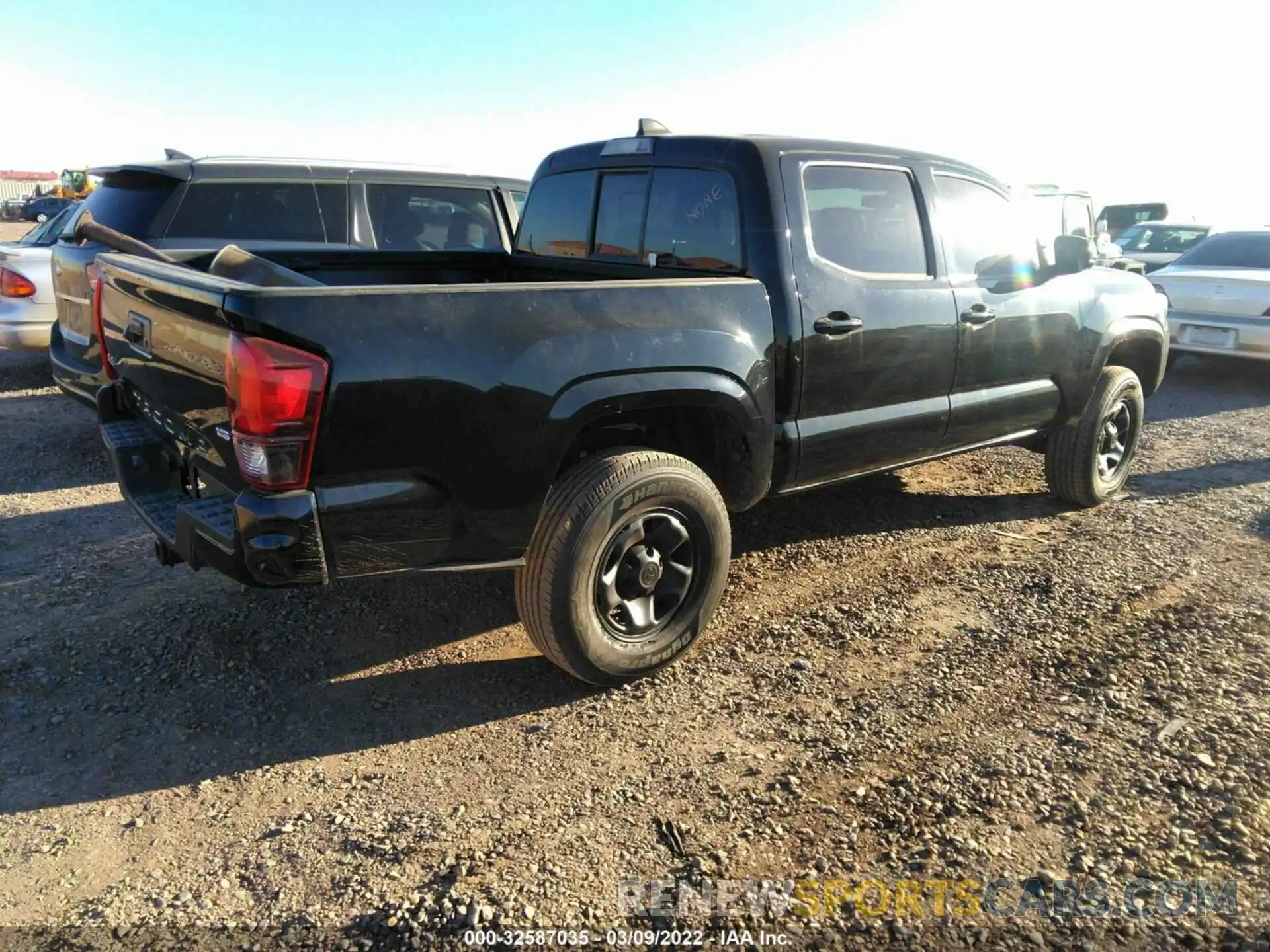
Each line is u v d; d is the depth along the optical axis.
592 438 3.37
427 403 2.68
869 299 3.81
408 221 7.24
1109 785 2.66
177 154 6.84
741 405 3.38
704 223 3.79
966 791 2.66
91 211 6.21
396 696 3.26
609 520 3.05
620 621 3.27
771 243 3.54
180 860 2.44
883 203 3.99
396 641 3.66
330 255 4.48
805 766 2.81
